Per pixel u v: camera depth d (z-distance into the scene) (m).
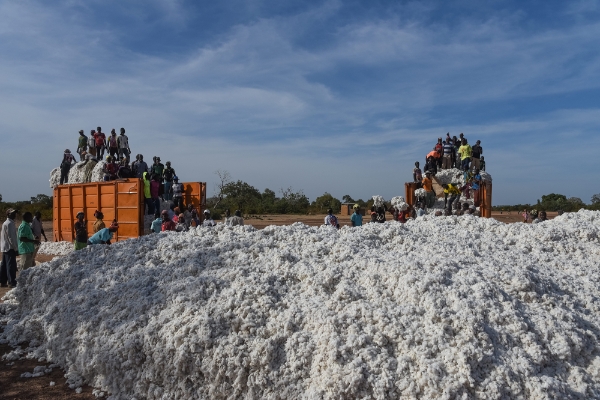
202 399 4.55
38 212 13.67
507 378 4.06
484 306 4.79
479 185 19.33
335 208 51.53
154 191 17.20
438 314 4.64
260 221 36.38
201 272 6.09
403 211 18.06
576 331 4.73
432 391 3.92
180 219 15.48
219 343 4.70
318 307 4.97
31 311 7.12
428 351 4.27
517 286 5.33
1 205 41.81
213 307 5.14
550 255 7.46
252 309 5.05
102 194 17.30
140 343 5.00
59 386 5.21
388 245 7.01
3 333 6.79
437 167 20.75
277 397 4.33
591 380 4.29
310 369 4.38
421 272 5.43
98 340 5.34
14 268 10.67
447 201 19.34
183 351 4.63
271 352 4.52
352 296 5.12
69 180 20.44
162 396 4.67
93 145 20.59
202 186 20.70
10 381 5.32
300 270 5.71
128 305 5.65
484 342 4.35
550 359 4.42
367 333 4.52
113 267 6.98
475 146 21.28
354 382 4.04
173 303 5.39
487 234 8.27
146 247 7.28
